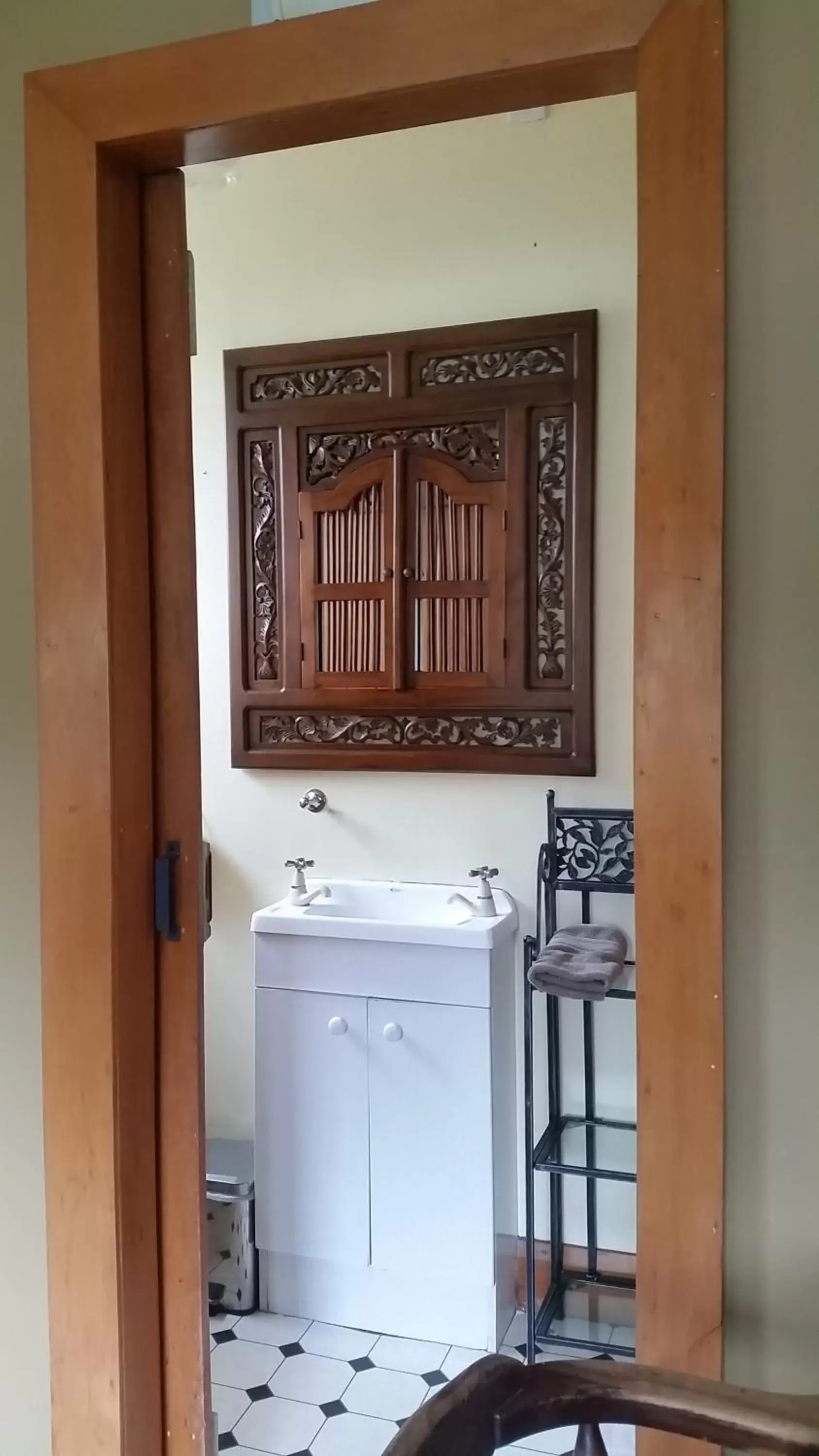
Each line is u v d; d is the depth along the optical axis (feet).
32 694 4.81
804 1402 2.89
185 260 4.88
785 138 3.67
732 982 3.87
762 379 3.74
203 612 8.91
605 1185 8.15
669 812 3.85
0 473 4.79
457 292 8.13
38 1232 4.94
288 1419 6.94
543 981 6.74
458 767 8.16
